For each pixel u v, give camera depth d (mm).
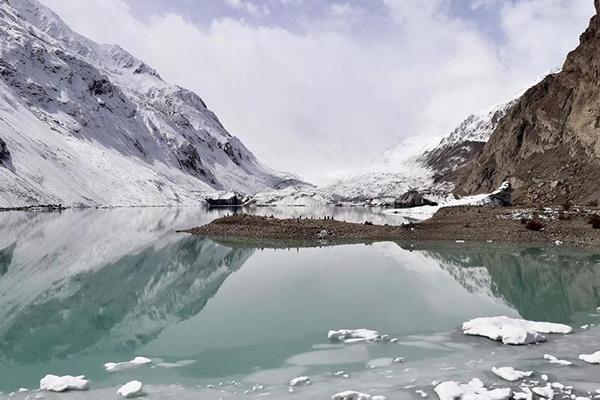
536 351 16938
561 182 85312
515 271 32656
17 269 32188
